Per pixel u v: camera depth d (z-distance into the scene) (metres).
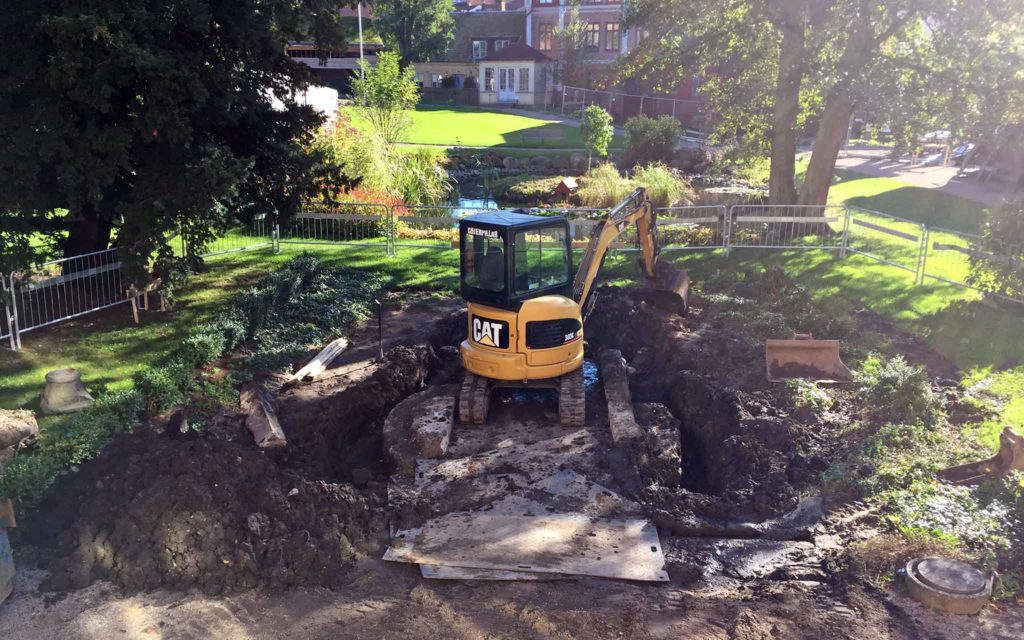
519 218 13.12
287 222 19.58
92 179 13.25
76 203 13.50
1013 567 8.94
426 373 15.41
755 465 11.27
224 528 9.02
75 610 8.08
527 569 9.12
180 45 14.55
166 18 13.99
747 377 13.91
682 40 24.91
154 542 8.73
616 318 17.36
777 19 21.56
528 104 67.38
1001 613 8.27
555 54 69.75
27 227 13.93
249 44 15.25
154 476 9.33
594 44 65.06
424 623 8.09
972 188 32.47
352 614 8.27
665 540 9.92
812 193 24.19
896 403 12.41
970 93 19.39
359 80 35.72
